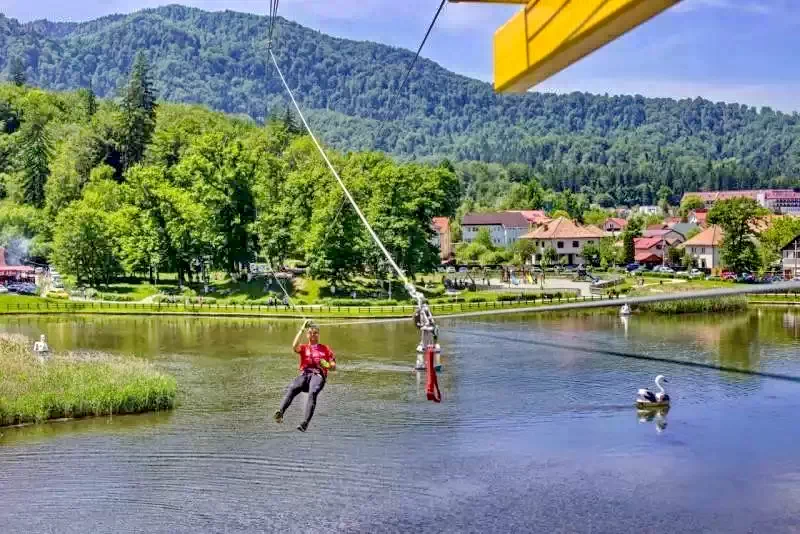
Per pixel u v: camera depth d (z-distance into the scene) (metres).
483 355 79.94
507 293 135.00
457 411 56.41
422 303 17.41
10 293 138.50
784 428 51.31
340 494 40.22
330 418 54.66
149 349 86.56
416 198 142.38
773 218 161.50
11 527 36.47
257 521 37.28
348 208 134.25
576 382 65.94
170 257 143.25
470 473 43.47
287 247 140.75
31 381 55.56
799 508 38.28
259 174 149.50
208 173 146.75
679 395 60.88
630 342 87.00
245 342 92.12
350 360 78.25
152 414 55.97
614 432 51.00
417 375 70.00
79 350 84.94
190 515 37.81
